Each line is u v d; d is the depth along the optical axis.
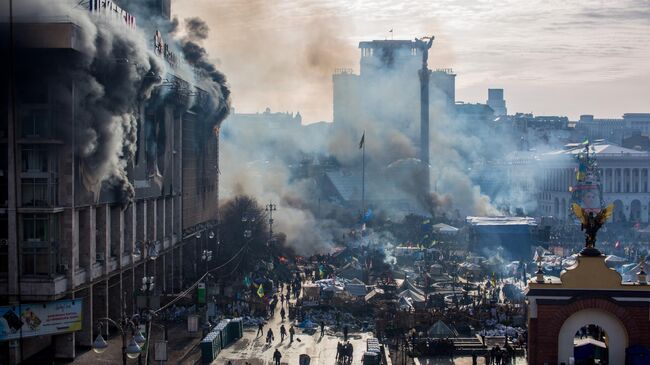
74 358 98.00
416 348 106.31
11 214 94.25
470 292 148.12
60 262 96.75
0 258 94.81
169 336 114.19
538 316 73.19
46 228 94.75
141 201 126.69
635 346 72.25
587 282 73.19
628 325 72.31
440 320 112.38
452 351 106.31
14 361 91.69
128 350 67.25
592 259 73.19
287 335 117.31
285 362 100.94
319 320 127.12
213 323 119.56
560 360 73.44
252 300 133.88
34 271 94.88
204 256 134.25
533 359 73.56
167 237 144.88
